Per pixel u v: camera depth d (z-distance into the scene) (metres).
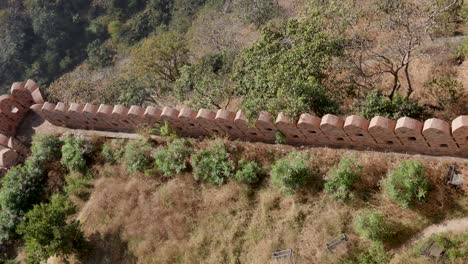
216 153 16.66
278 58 17.33
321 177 14.82
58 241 15.98
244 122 16.39
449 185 13.02
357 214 13.56
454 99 15.27
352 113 15.80
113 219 17.44
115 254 16.64
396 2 16.69
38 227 15.87
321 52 15.98
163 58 28.73
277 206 14.89
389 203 13.34
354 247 13.05
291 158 15.50
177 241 15.71
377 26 17.11
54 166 20.08
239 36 31.92
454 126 12.66
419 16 16.41
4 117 21.94
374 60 17.75
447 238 12.14
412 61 17.14
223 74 22.06
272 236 14.30
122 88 26.31
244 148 16.80
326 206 14.16
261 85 16.84
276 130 16.14
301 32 17.41
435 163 13.57
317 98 15.55
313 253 13.43
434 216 12.75
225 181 16.23
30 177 19.64
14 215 18.86
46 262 16.89
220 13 42.03
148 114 18.31
